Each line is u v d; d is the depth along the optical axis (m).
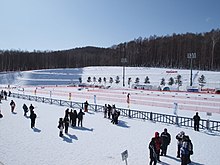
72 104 33.31
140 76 93.50
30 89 67.50
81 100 38.56
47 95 48.41
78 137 16.83
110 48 190.88
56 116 25.11
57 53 160.88
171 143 15.40
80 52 194.62
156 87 64.94
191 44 123.56
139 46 148.50
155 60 132.25
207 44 117.19
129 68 112.56
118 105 32.03
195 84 72.56
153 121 22.08
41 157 12.80
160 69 103.19
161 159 12.57
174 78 81.38
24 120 23.20
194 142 15.56
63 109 29.94
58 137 16.88
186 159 11.05
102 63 155.62
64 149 14.16
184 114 25.14
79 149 14.16
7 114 26.64
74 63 157.62
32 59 147.00
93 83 91.81
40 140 16.11
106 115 24.41
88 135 17.38
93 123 21.50
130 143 15.34
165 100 37.22
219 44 112.38
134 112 26.33
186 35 145.25
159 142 12.02
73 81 103.25
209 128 18.77
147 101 36.06
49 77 107.12
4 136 17.16
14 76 106.56
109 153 13.45
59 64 153.75
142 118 23.25
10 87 80.12
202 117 23.50
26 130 19.00
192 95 45.25
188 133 17.84
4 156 12.95
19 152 13.62
